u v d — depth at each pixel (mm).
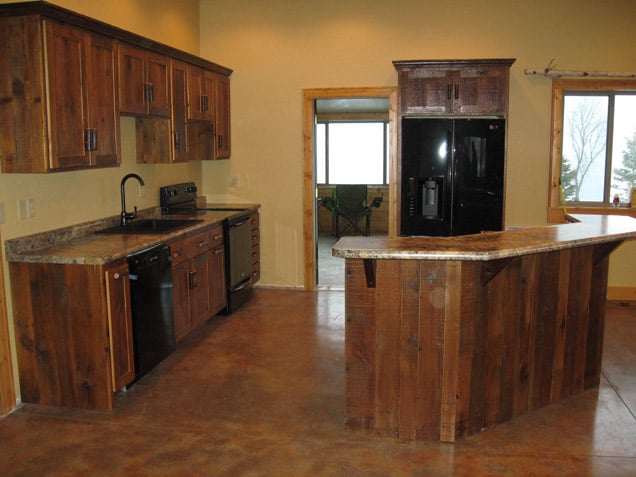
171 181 5480
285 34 5945
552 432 3105
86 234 3990
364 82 5875
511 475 2693
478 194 5504
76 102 3418
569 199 5957
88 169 3818
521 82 5711
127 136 4605
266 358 4211
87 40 3506
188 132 5520
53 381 3395
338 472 2721
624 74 5527
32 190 3510
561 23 5605
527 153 5785
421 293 2902
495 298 3041
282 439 3035
